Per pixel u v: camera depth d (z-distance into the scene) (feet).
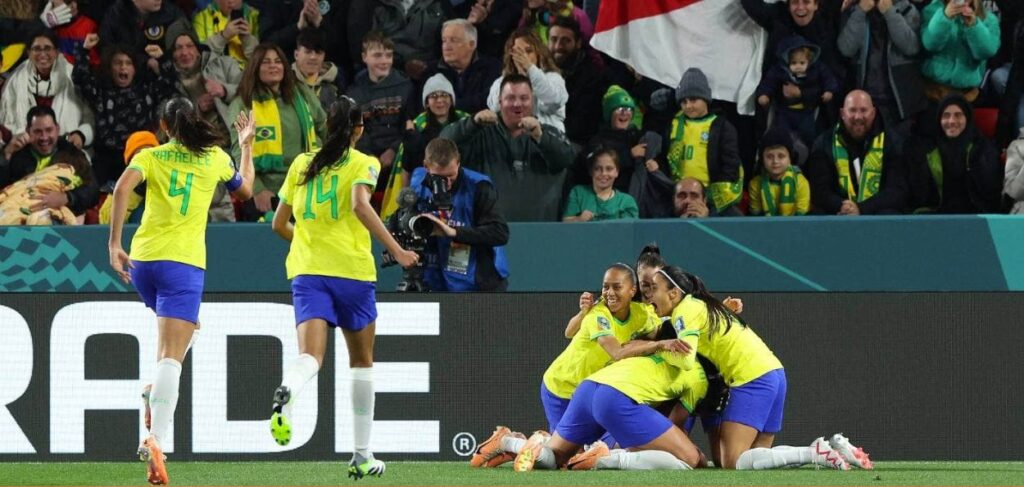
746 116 130.41
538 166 119.55
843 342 104.78
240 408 105.09
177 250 78.13
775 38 128.98
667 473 85.56
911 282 107.04
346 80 136.26
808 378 104.83
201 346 105.29
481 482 79.20
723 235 108.06
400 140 127.03
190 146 78.74
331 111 75.61
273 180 121.08
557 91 125.08
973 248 106.63
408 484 78.59
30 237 108.78
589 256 108.78
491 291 105.91
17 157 124.57
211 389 105.29
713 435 95.04
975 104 129.80
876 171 121.08
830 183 122.31
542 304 105.09
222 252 109.09
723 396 92.27
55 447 104.94
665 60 130.82
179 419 105.09
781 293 105.19
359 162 75.66
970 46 127.24
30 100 128.16
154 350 105.09
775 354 105.09
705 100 123.13
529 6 133.18
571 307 104.99
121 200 76.79
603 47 131.34
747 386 91.61
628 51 131.64
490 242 104.27
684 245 108.37
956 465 98.02
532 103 120.47
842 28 128.57
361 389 78.43
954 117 119.75
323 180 75.56
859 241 107.24
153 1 131.34
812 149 123.65
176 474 87.92
